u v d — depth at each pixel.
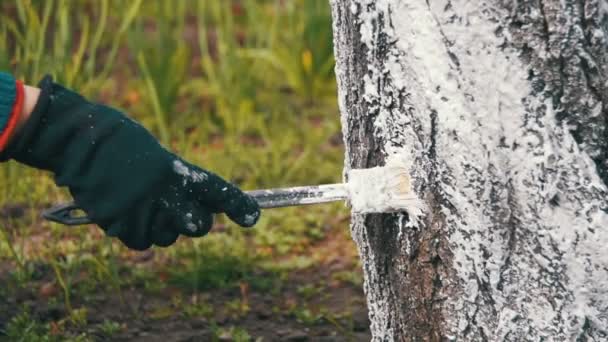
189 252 5.11
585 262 2.55
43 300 4.67
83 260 4.87
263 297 4.76
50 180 5.61
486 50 2.53
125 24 5.88
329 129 6.77
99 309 4.61
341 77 2.94
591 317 2.57
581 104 2.52
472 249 2.65
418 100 2.65
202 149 6.26
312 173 6.15
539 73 2.52
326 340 4.35
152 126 6.71
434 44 2.57
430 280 2.76
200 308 4.61
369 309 3.09
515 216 2.59
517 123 2.53
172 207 2.51
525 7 2.49
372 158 2.85
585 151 2.54
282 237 5.36
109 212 2.45
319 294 4.79
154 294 4.76
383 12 2.68
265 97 7.35
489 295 2.66
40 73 5.36
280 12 8.43
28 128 2.43
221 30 7.47
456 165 2.61
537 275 2.59
